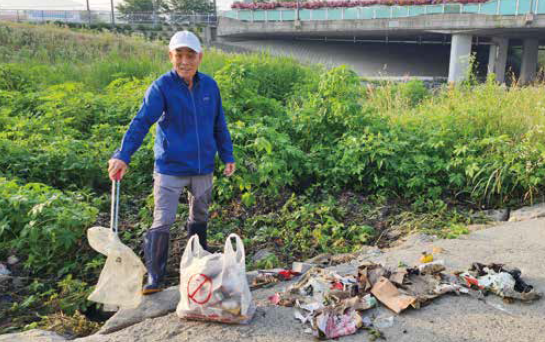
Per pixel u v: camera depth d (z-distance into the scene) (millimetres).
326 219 5469
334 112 7262
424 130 7582
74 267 4281
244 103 7910
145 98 3422
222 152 3922
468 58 10805
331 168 6570
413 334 3076
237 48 38219
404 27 28812
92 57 17531
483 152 6828
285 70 13953
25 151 6285
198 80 3539
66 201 4773
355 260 4285
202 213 3879
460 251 4395
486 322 3203
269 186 5918
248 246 4879
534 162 6160
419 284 3637
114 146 6891
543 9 23516
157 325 3201
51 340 3119
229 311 3111
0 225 4336
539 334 3068
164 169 3568
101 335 3146
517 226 5059
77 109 8500
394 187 6438
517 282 3650
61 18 37094
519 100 8711
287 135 7012
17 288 4000
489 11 25375
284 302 3449
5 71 11328
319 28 33031
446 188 6398
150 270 3656
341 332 3078
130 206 5754
